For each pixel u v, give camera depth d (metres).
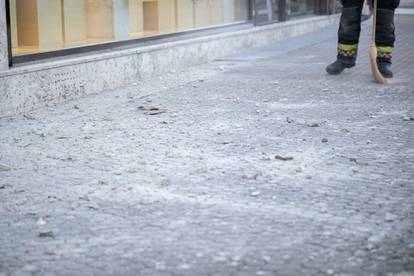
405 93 11.91
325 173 7.42
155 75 14.12
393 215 6.13
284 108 10.78
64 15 12.45
